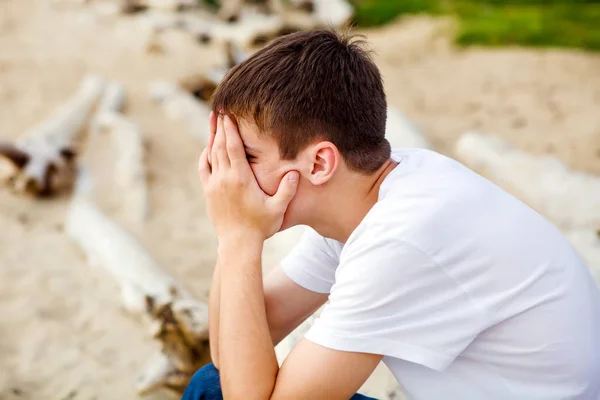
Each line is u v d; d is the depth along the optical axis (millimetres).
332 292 1274
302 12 6254
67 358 2580
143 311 2641
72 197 3877
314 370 1225
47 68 5711
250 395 1289
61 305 2900
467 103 5184
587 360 1247
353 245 1263
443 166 1322
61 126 4445
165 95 5062
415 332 1218
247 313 1333
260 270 1366
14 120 4730
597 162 4207
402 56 6289
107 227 3297
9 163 3766
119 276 2961
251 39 5797
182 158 4301
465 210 1230
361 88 1291
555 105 5062
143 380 2336
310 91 1259
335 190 1322
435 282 1205
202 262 3201
